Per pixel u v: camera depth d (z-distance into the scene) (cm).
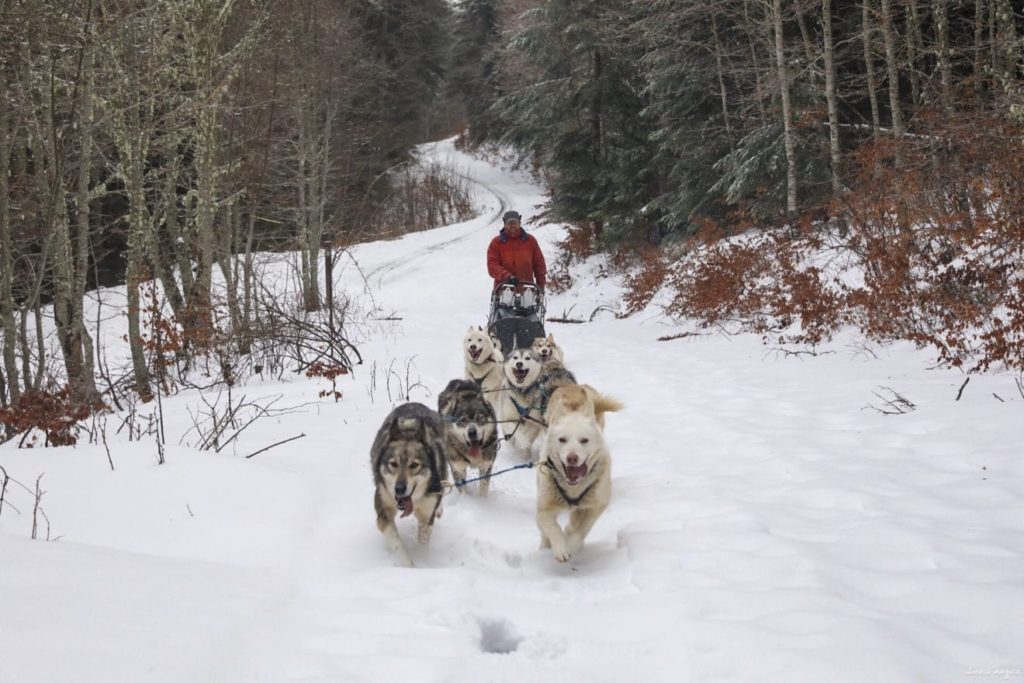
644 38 1972
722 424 754
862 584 370
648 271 1858
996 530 425
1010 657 287
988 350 752
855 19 1648
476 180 4712
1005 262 883
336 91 2108
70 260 1029
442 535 525
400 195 4081
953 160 1028
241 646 326
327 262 1883
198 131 1355
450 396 662
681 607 353
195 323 1251
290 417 842
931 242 1006
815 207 1430
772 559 401
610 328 1720
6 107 862
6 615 311
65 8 888
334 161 2277
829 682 276
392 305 2311
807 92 1593
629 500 562
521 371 746
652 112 2070
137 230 1134
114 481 527
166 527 473
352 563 463
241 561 444
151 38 1132
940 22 1277
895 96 1345
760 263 1418
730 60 1911
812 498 516
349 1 2291
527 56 2388
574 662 323
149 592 359
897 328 979
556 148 2409
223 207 1694
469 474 684
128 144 1146
